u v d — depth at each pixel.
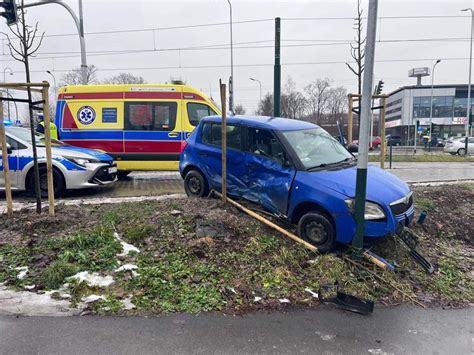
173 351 3.42
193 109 11.44
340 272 4.95
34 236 5.62
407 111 82.25
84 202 7.64
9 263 4.90
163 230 5.79
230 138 6.95
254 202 6.49
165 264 4.97
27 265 4.87
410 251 5.62
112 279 4.62
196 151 7.47
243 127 6.75
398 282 4.89
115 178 9.73
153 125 11.34
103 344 3.49
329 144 6.69
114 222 6.12
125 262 4.99
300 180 5.72
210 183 7.28
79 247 5.24
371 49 4.77
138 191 9.74
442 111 81.06
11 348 3.41
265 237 5.73
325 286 4.54
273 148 6.24
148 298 4.27
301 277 4.93
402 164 20.81
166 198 7.86
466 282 5.20
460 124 79.56
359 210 5.06
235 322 3.92
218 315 4.04
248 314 4.09
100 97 11.34
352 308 4.22
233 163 6.80
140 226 5.85
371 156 25.64
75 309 4.03
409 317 4.16
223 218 6.06
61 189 8.63
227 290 4.48
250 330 3.79
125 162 11.37
